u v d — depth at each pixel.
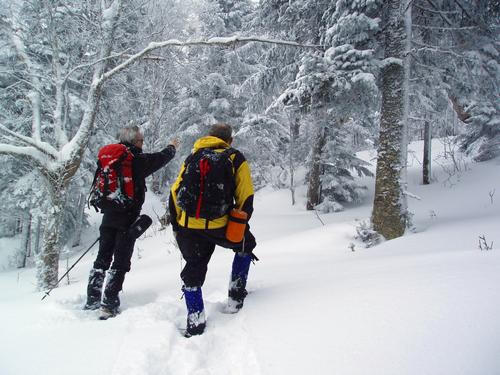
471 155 16.41
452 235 5.74
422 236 6.12
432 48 7.59
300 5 9.73
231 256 6.36
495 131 15.22
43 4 7.22
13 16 7.23
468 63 8.72
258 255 6.68
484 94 10.16
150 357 2.13
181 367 2.11
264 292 3.20
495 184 11.19
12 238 16.48
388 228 6.98
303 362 1.83
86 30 7.57
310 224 10.59
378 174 7.28
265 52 11.67
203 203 2.62
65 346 2.36
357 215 11.34
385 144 7.22
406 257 4.00
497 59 9.21
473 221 6.84
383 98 7.38
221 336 2.51
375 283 2.64
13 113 10.21
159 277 4.94
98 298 3.43
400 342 1.79
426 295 2.21
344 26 7.60
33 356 2.25
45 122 10.27
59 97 7.24
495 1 8.43
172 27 11.21
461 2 8.38
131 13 7.63
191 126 17.14
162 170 20.33
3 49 8.12
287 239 7.68
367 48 8.33
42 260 6.55
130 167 3.49
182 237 2.76
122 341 2.36
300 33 10.34
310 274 3.75
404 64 7.17
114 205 3.37
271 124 17.59
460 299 2.07
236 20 18.98
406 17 7.18
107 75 6.81
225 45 6.45
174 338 2.45
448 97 11.81
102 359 2.13
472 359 1.54
